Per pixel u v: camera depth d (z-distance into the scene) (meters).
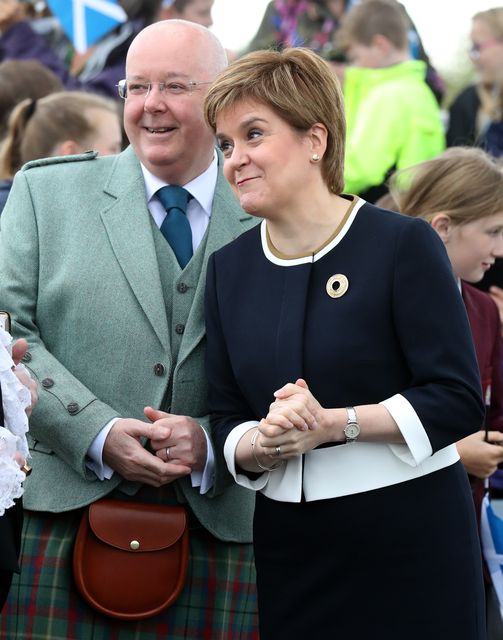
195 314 4.42
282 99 3.79
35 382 4.15
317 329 3.81
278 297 3.91
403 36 7.68
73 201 4.52
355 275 3.82
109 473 4.34
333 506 3.80
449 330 3.75
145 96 4.42
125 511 4.34
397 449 3.76
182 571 4.36
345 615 3.80
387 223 3.85
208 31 4.52
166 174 4.52
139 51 4.43
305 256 3.89
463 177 5.00
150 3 7.65
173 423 4.26
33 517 4.44
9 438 3.53
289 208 3.87
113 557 4.33
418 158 7.44
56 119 6.23
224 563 4.52
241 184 3.85
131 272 4.40
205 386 4.42
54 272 4.45
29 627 4.39
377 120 7.44
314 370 3.81
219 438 4.06
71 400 4.29
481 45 8.23
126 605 4.32
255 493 4.45
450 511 3.83
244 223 4.61
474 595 3.84
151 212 4.57
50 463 4.43
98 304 4.39
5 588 3.82
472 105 8.31
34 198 4.52
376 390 3.80
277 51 3.90
